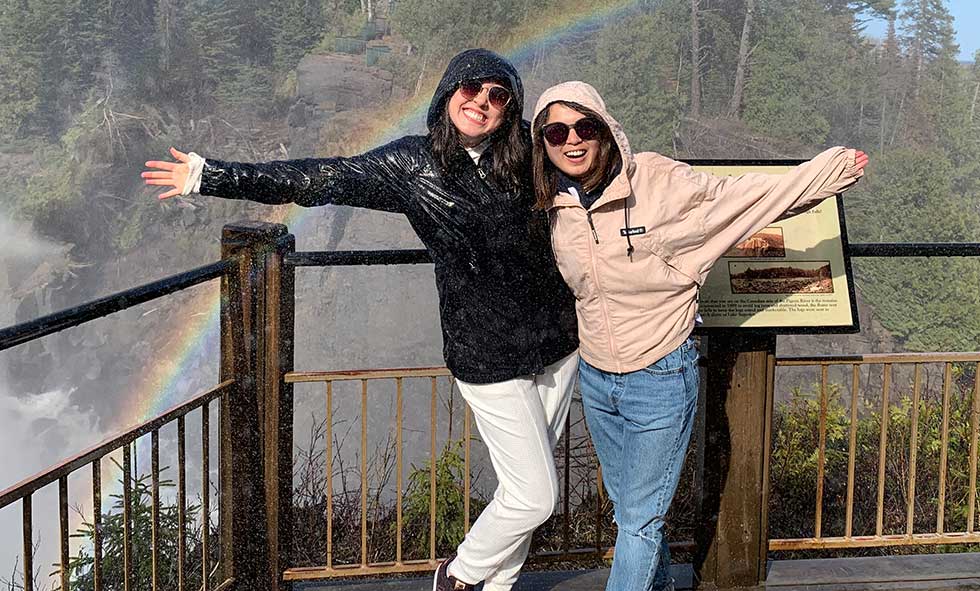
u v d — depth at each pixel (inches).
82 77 2373.3
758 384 102.7
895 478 193.3
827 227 102.6
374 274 1184.8
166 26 2438.5
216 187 81.0
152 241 2085.4
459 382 87.4
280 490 105.4
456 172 81.4
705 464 104.7
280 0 2586.1
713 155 1914.4
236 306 101.2
